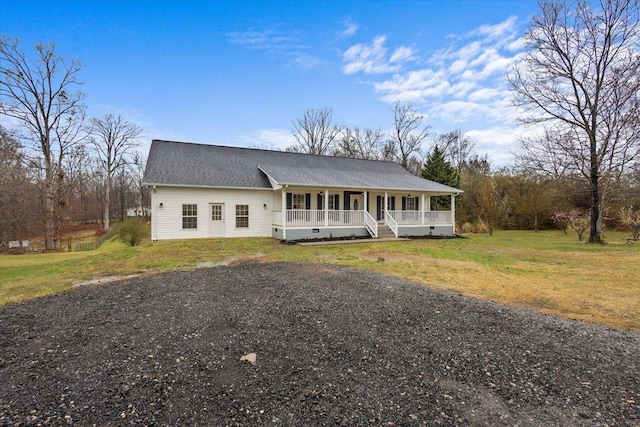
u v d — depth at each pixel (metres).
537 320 4.99
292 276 7.93
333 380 3.20
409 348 3.96
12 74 20.28
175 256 11.61
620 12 15.53
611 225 24.28
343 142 40.84
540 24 17.27
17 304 5.92
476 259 11.47
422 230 19.95
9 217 19.45
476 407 2.77
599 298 6.34
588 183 17.42
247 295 6.21
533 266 10.03
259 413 2.66
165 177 15.45
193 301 5.81
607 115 16.25
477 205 29.38
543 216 27.69
